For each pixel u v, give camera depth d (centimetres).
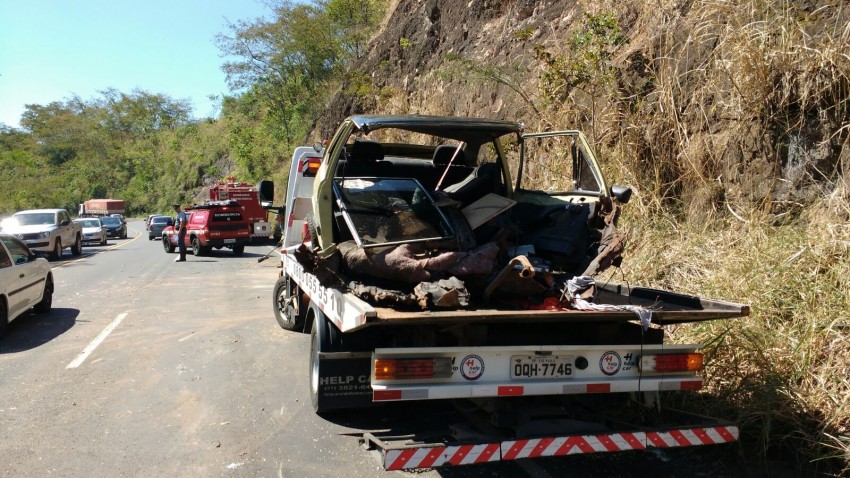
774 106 719
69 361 748
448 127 570
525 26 1452
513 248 533
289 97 3519
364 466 462
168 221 3825
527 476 446
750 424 464
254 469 457
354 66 2469
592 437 404
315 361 547
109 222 3909
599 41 996
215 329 911
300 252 469
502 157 646
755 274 605
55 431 529
